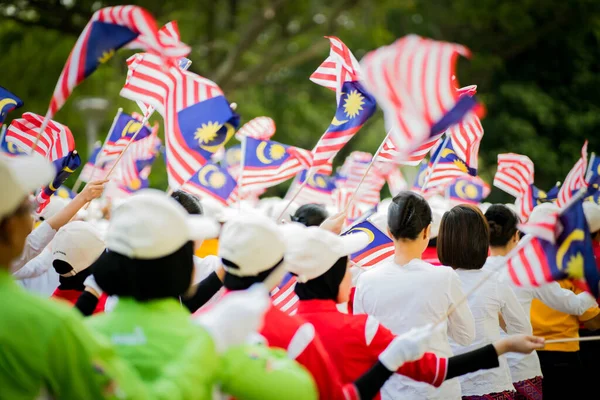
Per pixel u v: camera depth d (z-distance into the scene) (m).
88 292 9.44
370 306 11.00
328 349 8.73
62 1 42.09
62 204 15.36
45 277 14.31
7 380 5.75
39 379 5.81
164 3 44.91
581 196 9.38
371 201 20.44
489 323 12.08
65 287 10.96
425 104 8.30
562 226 9.38
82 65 9.48
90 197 11.13
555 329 14.14
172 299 6.94
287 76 59.19
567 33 51.16
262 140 16.59
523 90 50.06
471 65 50.62
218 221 14.27
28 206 6.39
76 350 5.88
